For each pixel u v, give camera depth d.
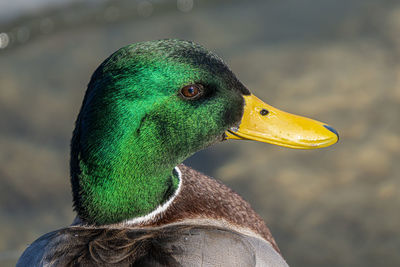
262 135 5.82
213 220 6.01
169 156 5.59
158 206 5.71
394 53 12.60
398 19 13.38
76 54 12.82
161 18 13.85
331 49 12.80
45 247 5.24
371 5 13.95
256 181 10.06
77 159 5.48
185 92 5.45
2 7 13.68
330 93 11.72
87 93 5.43
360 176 10.14
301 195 9.84
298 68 12.34
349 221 9.39
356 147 10.61
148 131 5.41
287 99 11.58
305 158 10.56
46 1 13.91
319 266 8.73
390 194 9.77
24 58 12.78
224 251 5.04
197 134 5.61
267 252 5.76
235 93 5.71
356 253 8.89
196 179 6.24
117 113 5.29
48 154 10.80
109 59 5.34
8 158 10.66
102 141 5.35
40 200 10.14
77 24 13.67
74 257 4.92
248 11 14.07
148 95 5.32
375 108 11.37
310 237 9.17
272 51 12.80
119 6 14.02
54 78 12.22
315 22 13.60
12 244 9.31
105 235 5.12
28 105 11.61
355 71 12.20
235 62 12.45
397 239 9.07
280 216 9.51
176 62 5.35
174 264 4.80
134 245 4.94
